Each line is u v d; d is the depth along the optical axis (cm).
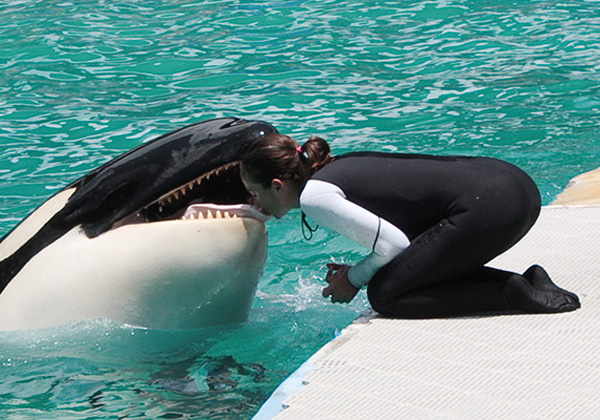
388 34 2717
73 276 1262
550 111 2198
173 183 1238
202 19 2886
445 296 1179
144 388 1201
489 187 1148
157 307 1256
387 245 1159
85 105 2305
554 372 1052
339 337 1167
